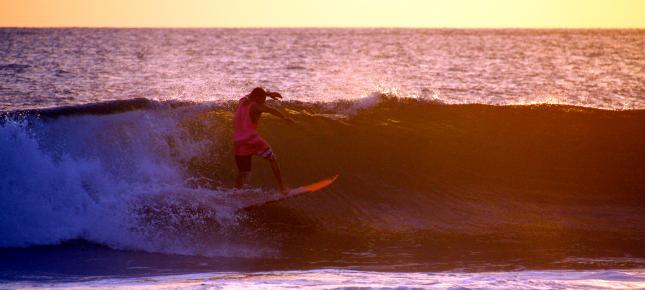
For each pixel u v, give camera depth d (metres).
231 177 38.19
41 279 27.70
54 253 31.80
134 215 34.47
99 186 35.75
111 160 37.47
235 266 30.58
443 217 37.06
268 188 37.97
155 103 40.94
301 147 40.81
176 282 25.73
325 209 36.94
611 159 42.25
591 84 139.50
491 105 47.56
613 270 28.92
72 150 37.22
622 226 36.66
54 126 37.97
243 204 35.75
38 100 97.25
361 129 43.09
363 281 24.62
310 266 30.80
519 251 33.28
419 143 42.41
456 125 44.78
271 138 41.12
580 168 41.47
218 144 39.72
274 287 22.92
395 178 39.69
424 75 158.75
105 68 166.38
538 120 45.69
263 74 154.12
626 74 167.75
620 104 104.12
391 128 43.53
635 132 44.75
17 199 33.91
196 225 34.47
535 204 38.59
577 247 33.94
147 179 37.16
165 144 39.03
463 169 40.81
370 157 40.88
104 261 30.86
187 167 38.34
